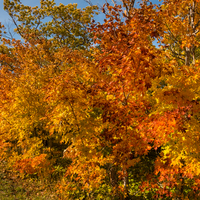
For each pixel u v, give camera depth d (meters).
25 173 8.03
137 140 3.79
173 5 5.07
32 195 6.34
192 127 4.26
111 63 3.64
